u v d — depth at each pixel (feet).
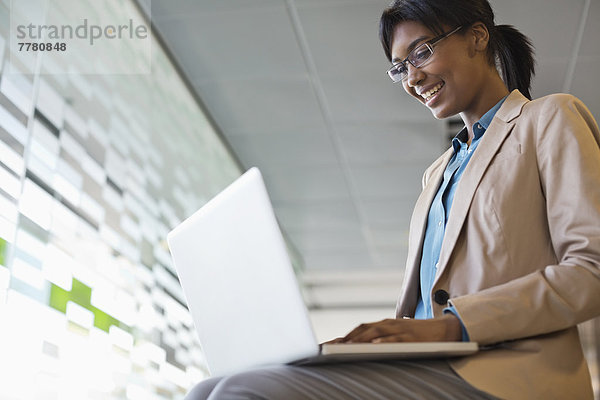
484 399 3.01
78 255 10.64
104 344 11.10
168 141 15.28
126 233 12.94
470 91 4.20
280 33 13.01
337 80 14.35
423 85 4.24
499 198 3.58
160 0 12.18
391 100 14.93
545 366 3.11
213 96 15.25
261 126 16.42
